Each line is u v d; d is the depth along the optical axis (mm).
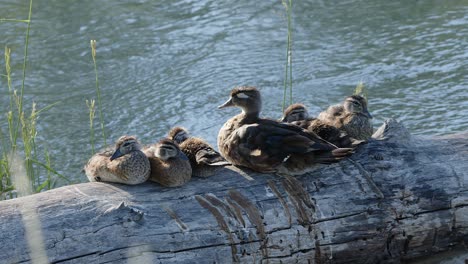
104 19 17938
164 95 15258
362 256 9258
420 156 9680
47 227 8109
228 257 8555
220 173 9328
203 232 8500
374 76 15672
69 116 14641
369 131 11188
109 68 16156
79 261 8008
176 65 16219
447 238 9617
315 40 17047
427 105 14633
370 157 9562
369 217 9188
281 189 9062
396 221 9312
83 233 8133
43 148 13648
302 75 15750
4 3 18469
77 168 13039
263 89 15250
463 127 13820
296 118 11094
